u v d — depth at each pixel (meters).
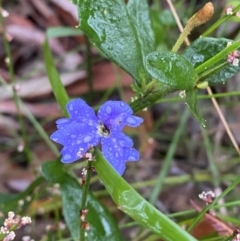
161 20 0.12
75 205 0.09
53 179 0.09
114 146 0.06
